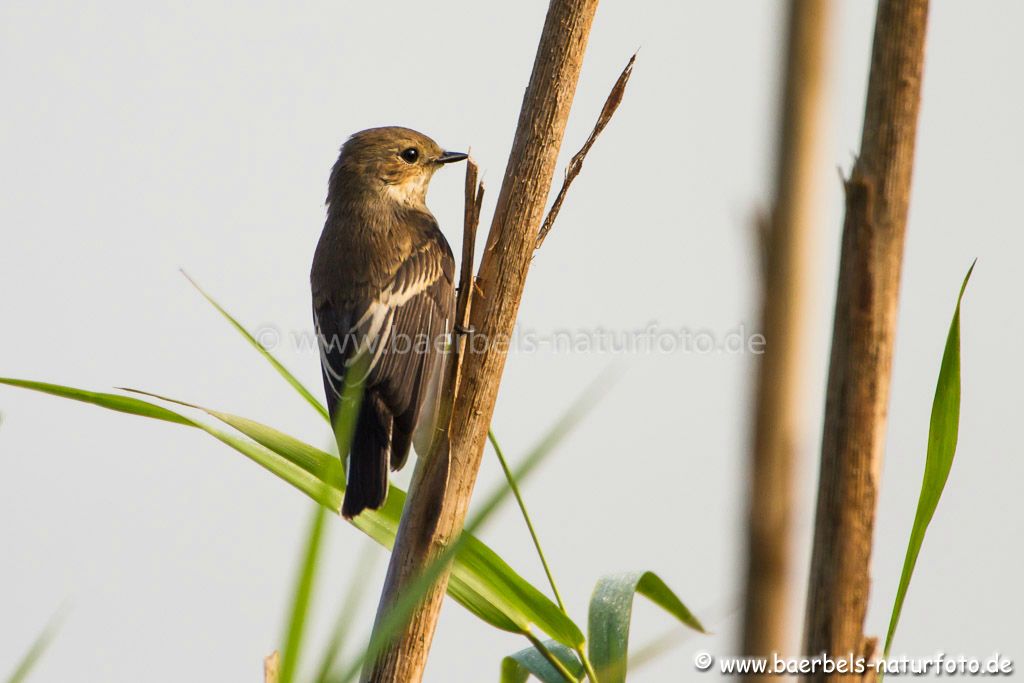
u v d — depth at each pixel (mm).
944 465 4727
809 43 1997
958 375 4730
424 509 5180
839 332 3242
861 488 3213
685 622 5180
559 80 5184
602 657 5176
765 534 2150
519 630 5180
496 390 5184
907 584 4746
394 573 5180
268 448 5188
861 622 3240
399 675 5176
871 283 3174
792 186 2008
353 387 5297
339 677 3082
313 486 5188
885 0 3184
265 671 4324
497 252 5184
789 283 2031
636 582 5180
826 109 2004
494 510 3969
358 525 5215
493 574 5184
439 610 5180
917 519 4730
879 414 3209
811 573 3303
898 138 3160
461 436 5180
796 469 2100
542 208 5188
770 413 2068
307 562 2959
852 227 3195
